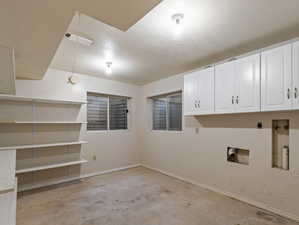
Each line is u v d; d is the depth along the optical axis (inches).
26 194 113.0
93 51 99.1
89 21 68.8
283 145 91.1
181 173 143.0
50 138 132.6
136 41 87.0
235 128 108.3
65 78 138.9
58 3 44.0
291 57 76.6
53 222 81.4
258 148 97.4
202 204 99.4
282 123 91.8
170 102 162.4
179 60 115.0
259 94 87.2
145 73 145.6
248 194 100.8
